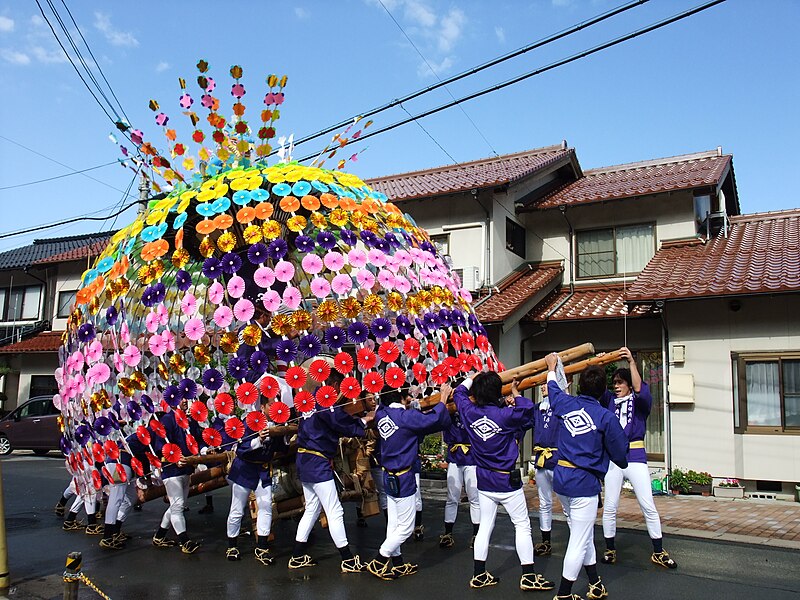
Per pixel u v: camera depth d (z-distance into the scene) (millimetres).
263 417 5781
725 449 10516
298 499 6660
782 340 10391
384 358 5977
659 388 12047
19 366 21125
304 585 5332
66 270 21922
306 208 6195
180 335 7145
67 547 6688
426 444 12227
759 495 10188
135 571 5766
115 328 6285
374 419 6312
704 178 13250
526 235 15070
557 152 16797
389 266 6371
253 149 6965
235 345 6086
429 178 16297
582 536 4703
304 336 5891
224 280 6961
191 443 5914
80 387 6445
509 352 12539
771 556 6254
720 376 10727
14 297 22734
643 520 8070
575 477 4738
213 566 5918
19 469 13359
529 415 5191
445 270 7398
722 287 10352
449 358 6582
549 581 5184
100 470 6367
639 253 13859
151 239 6238
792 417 10242
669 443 10930
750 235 13328
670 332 11188
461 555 6398
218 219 6113
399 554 5602
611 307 12438
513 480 5195
